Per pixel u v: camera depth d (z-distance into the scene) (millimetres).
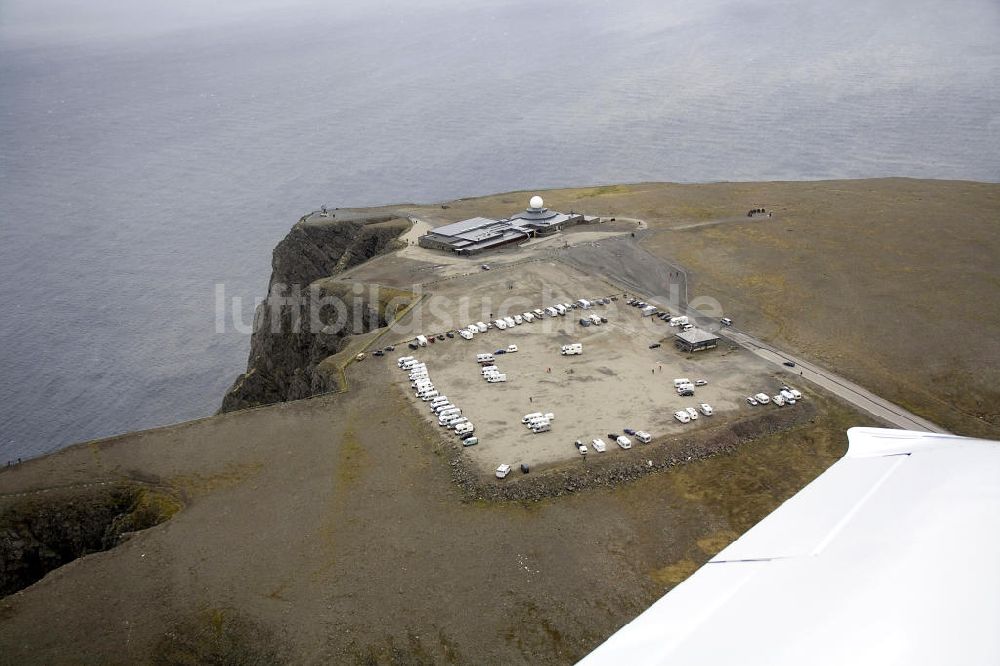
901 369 105250
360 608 63938
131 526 77500
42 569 76750
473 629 61812
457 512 75562
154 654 60750
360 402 96938
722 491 79438
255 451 86812
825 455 85500
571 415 92312
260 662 59844
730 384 100188
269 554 70438
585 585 66250
